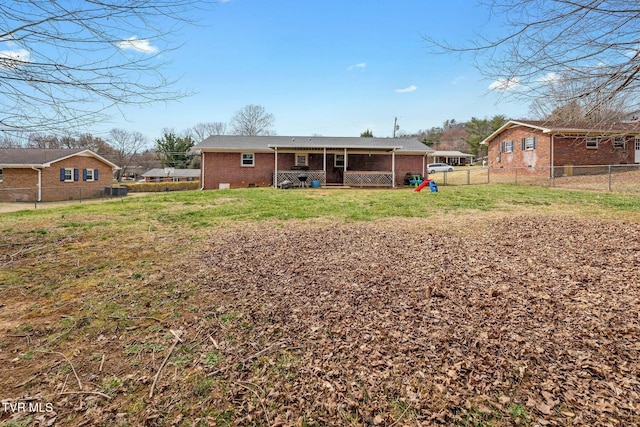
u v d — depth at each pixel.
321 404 1.86
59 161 21.20
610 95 3.20
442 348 2.38
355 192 13.84
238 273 3.95
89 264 4.27
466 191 12.70
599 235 5.34
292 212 8.41
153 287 3.51
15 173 19.94
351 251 4.86
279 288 3.49
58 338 2.51
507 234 5.68
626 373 2.06
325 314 2.91
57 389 1.95
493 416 1.75
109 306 3.05
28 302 3.13
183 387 1.99
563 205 8.83
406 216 7.65
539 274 3.79
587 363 2.17
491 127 42.88
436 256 4.54
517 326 2.66
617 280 3.51
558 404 1.82
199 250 4.97
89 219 7.61
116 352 2.34
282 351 2.37
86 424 1.70
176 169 43.62
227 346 2.42
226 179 18.78
